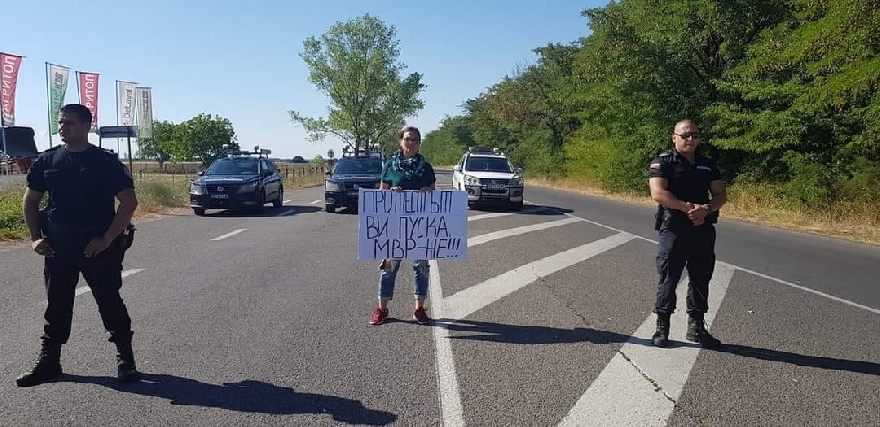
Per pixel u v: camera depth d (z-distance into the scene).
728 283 8.27
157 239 11.99
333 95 61.34
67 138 4.29
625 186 28.47
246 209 19.48
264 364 4.84
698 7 22.59
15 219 12.61
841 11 13.06
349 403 4.11
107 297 4.43
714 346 5.36
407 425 3.80
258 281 7.96
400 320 6.14
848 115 16.81
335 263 9.34
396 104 61.94
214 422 3.82
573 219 16.45
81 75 25.27
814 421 3.91
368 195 5.89
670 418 3.92
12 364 4.80
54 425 3.76
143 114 26.70
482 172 19.70
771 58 17.64
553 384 4.46
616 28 24.00
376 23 60.59
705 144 23.30
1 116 24.80
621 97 25.08
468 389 4.36
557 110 47.78
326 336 5.58
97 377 4.55
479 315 6.36
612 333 5.75
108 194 4.43
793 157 19.44
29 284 7.63
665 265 5.30
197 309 6.50
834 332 5.92
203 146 55.06
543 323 6.07
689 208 5.10
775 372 4.77
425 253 5.96
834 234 14.77
